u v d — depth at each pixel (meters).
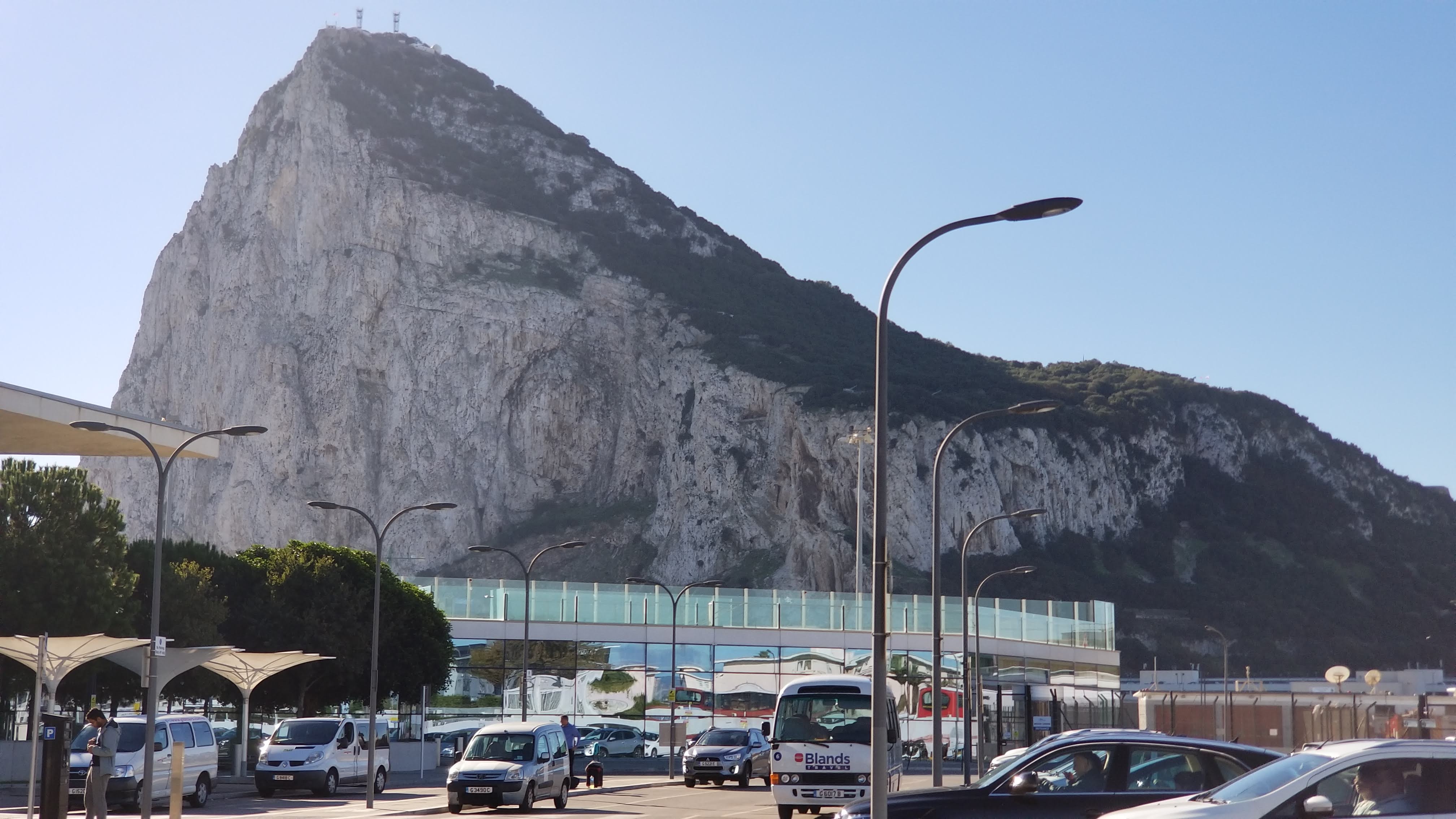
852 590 135.00
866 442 87.56
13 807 31.17
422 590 61.81
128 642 31.92
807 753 26.16
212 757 34.78
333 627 57.56
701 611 63.34
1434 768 12.49
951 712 64.56
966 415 148.50
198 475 159.50
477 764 32.31
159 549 28.77
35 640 31.14
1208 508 160.50
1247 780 13.04
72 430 44.41
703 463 152.75
